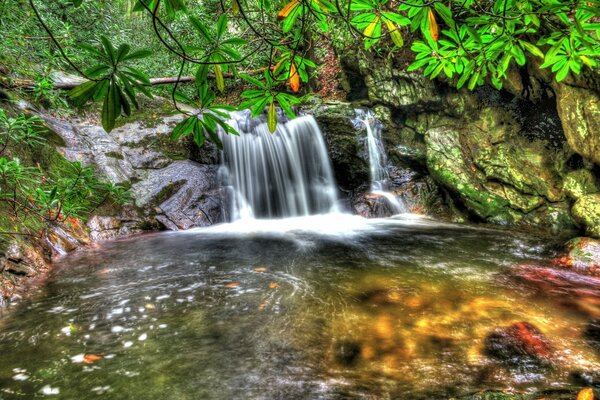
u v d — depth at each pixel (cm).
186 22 761
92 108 621
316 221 621
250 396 162
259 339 211
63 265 358
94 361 190
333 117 709
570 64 149
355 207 658
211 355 195
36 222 376
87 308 256
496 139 573
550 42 143
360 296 273
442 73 597
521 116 549
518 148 550
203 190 600
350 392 162
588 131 434
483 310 244
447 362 183
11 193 343
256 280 314
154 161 596
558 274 317
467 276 317
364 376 174
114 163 548
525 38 403
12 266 305
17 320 238
